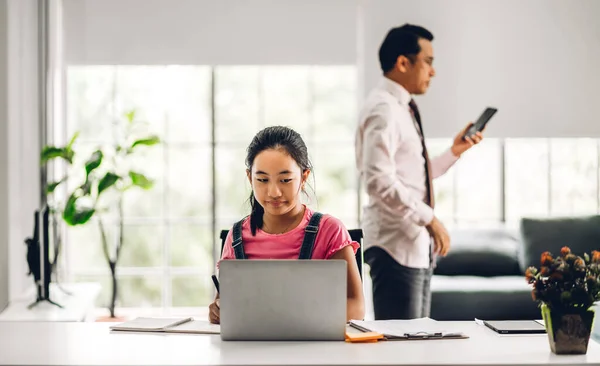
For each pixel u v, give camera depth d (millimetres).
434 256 4605
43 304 4840
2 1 4996
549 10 5988
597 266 2270
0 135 4980
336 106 10836
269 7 6164
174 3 6145
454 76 5980
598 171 6789
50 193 5598
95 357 2189
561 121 6008
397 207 4402
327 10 6164
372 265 4504
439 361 2125
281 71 10680
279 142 2682
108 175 5664
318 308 2354
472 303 5281
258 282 2352
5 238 5012
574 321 2223
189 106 10422
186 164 10289
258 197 2693
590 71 6000
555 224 5914
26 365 2107
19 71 5336
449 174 7199
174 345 2334
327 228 2785
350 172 10898
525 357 2197
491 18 5984
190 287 10352
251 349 2262
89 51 6148
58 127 6121
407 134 4551
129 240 10227
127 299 10367
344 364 2082
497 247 5906
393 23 5977
